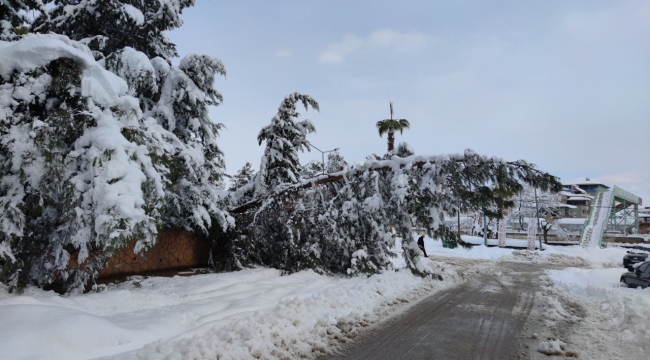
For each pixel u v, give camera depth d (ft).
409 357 18.04
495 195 36.04
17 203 21.20
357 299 27.14
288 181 48.39
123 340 16.87
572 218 193.16
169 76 39.47
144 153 24.61
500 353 18.76
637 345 19.98
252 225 40.93
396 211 38.50
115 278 33.04
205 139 42.70
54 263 23.57
